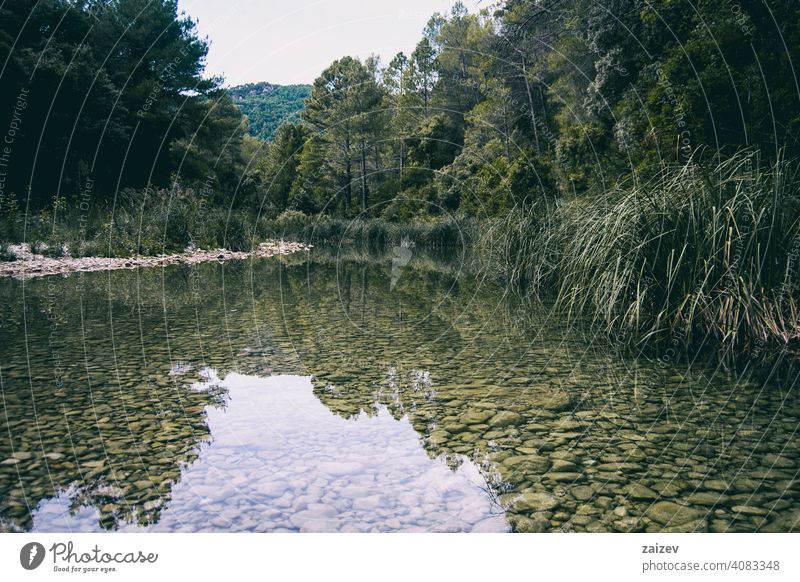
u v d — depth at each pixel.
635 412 3.06
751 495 2.08
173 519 1.92
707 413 3.02
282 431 2.79
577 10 16.84
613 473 2.28
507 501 2.05
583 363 4.20
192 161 24.23
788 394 3.34
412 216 27.25
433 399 3.34
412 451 2.53
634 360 4.25
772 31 8.74
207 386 3.62
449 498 2.07
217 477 2.24
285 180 40.47
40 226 13.62
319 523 1.90
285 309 7.17
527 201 14.98
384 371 4.05
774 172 4.56
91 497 2.07
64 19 20.23
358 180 36.31
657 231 4.86
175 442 2.63
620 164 11.49
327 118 36.41
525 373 3.95
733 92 8.02
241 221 19.25
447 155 31.38
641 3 11.84
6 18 18.31
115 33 22.44
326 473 2.29
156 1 23.14
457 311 6.89
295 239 25.77
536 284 7.98
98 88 19.80
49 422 2.89
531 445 2.59
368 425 2.87
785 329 4.46
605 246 5.43
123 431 2.77
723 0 9.03
